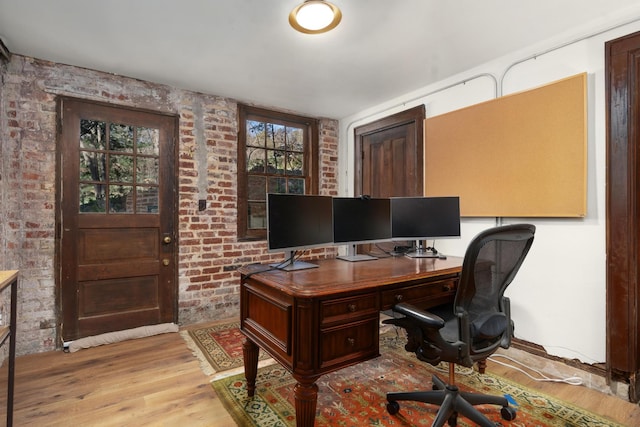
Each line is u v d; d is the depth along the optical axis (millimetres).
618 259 1981
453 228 2549
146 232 3053
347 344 1553
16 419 1762
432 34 2260
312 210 2096
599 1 1909
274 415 1801
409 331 1721
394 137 3570
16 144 2508
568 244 2236
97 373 2270
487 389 2072
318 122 4215
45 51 2488
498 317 1651
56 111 2664
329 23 2105
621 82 1966
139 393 2023
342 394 2025
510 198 2494
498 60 2617
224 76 2961
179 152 3217
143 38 2314
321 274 1809
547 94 2295
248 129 3717
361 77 2988
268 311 1714
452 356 1524
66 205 2701
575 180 2164
